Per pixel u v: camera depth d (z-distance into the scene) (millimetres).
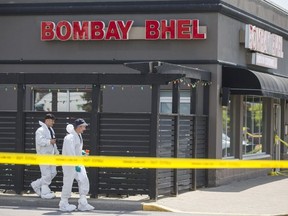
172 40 50688
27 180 41656
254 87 49906
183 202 40281
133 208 38375
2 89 53812
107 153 40625
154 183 39812
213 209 38031
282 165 36500
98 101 40656
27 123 41750
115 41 51969
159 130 40500
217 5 49594
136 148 40219
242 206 39281
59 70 53062
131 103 52000
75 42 52719
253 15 56500
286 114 67125
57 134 41219
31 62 53500
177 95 42719
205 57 50000
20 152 41594
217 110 49438
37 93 54031
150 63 39625
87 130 40812
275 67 61062
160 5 50812
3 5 53844
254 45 55219
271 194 44750
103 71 52188
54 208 38656
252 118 58219
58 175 41156
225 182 50844
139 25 51500
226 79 50438
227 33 51781
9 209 37875
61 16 53000
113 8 51781
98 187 40500
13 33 53906
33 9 53281
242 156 55438
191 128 45406
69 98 53469
